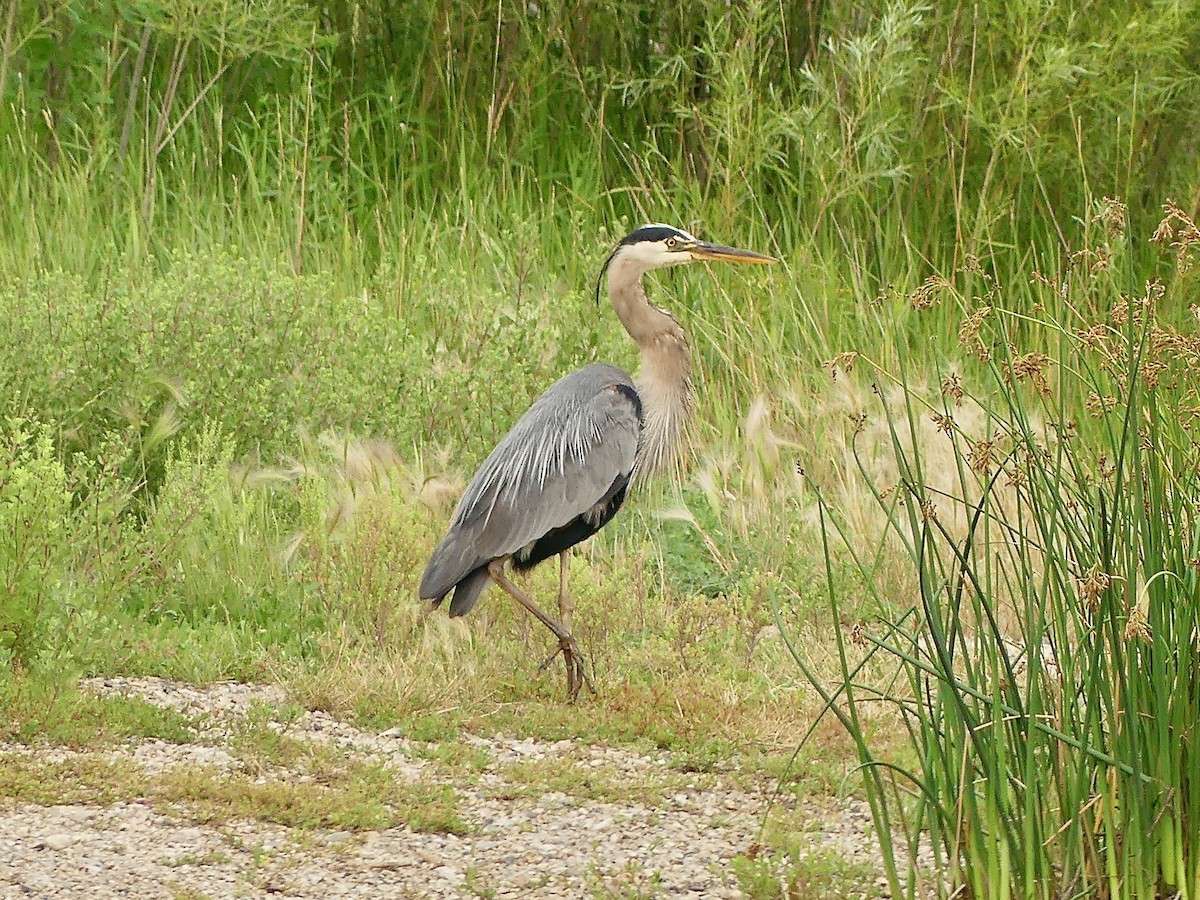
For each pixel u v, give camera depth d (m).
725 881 7.57
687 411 11.75
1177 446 7.17
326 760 8.99
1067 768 6.71
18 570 9.70
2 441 10.54
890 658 10.89
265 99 18.25
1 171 17.33
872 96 16.98
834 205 17.84
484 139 19.00
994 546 12.42
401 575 11.09
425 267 15.86
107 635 10.31
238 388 13.13
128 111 18.09
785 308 16.41
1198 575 6.57
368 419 13.41
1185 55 18.48
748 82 17.20
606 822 8.41
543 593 11.22
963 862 7.12
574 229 17.05
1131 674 6.48
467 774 9.01
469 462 13.38
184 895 7.12
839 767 9.20
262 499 12.71
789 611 11.80
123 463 12.51
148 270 14.55
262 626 11.45
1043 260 17.83
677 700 10.04
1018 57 17.83
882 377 14.97
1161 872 6.82
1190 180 17.75
